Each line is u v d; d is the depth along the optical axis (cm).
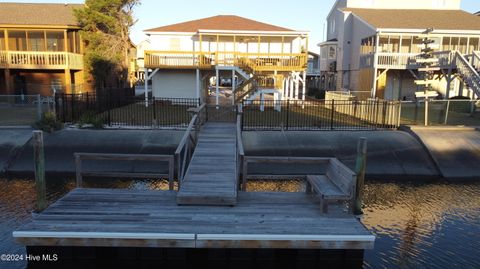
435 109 2083
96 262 733
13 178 1313
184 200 834
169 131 1570
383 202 1129
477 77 2148
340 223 765
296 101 2462
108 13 3138
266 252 732
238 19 3177
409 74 2947
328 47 4288
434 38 2862
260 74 2505
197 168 993
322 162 932
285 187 1255
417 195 1197
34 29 2788
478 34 2822
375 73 2775
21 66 2684
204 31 2714
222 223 752
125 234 697
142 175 970
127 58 3381
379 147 1502
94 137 1516
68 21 2917
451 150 1486
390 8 3662
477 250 831
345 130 1639
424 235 904
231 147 1180
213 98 3356
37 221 747
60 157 1418
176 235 698
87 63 2953
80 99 1892
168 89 2709
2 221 940
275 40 3012
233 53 2531
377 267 750
